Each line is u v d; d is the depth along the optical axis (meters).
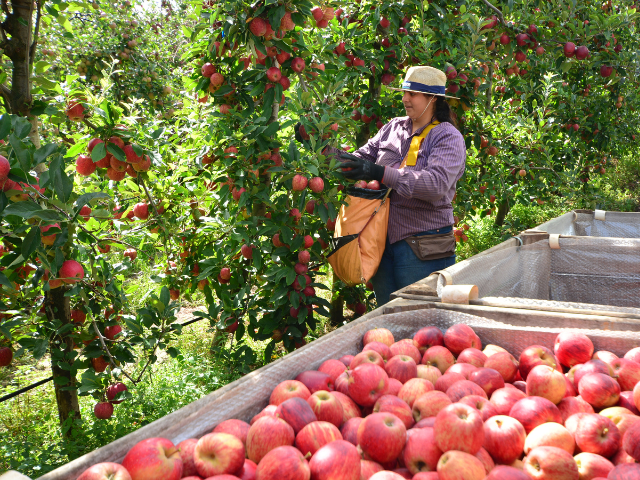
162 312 2.77
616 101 7.57
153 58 8.23
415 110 3.04
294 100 3.16
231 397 1.22
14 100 2.37
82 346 2.81
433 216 3.06
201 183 3.58
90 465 0.94
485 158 5.41
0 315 2.44
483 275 2.51
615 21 5.61
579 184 7.09
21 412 3.23
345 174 2.90
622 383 1.40
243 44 2.85
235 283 3.58
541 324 1.70
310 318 3.56
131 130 2.46
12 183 1.78
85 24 7.07
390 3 4.09
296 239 3.18
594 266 3.06
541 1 5.71
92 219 2.57
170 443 1.00
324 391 1.27
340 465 0.97
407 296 1.97
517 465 1.12
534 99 6.12
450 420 1.06
